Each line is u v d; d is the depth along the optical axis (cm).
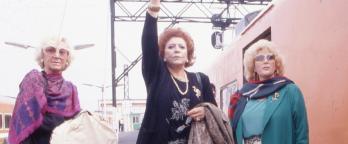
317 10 371
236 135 350
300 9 411
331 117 342
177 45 286
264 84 351
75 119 290
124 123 2653
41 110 287
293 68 431
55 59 308
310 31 386
